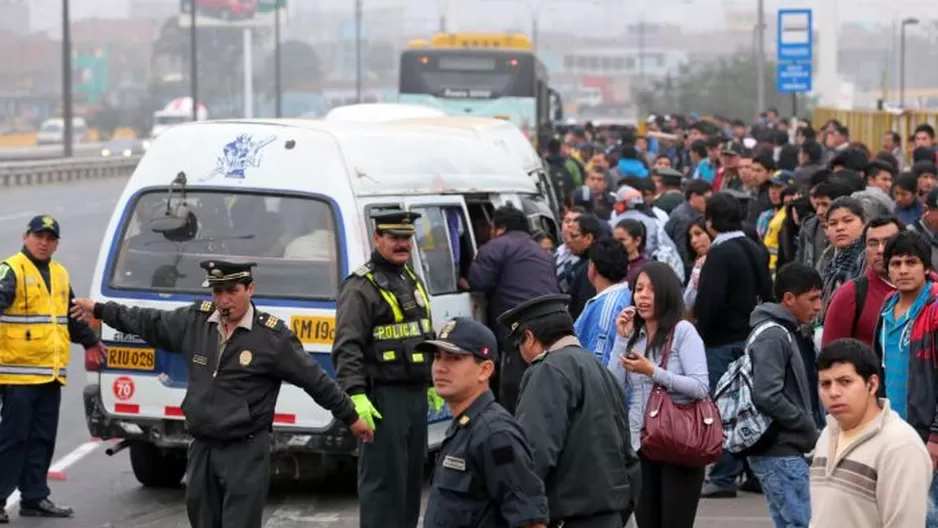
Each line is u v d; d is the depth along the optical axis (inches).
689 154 2608.3
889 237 777.6
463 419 613.0
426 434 911.7
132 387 1061.8
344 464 1171.3
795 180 1499.8
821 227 1155.3
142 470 1115.9
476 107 3341.5
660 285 798.5
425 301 909.2
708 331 1079.0
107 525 1007.0
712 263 1072.2
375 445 892.6
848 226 956.0
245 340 812.6
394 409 890.7
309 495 1106.1
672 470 801.6
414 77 3358.8
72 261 2593.5
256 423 815.1
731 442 805.2
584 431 664.4
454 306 1131.3
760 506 1047.0
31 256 1011.3
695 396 787.4
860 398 585.6
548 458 653.3
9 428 1007.6
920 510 577.3
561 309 678.5
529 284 1136.2
